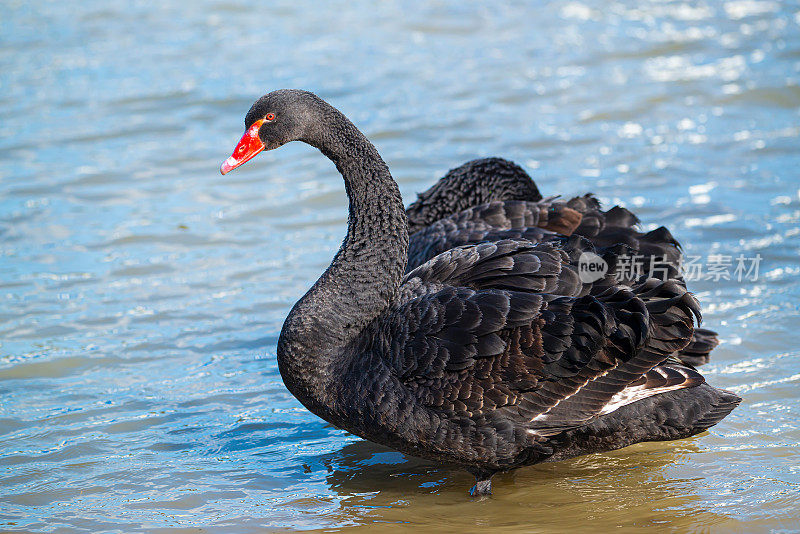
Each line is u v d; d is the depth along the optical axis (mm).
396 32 22766
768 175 15680
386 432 8797
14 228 14789
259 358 11703
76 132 18141
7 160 17062
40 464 9586
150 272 13625
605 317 8477
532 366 8586
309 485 9359
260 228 14883
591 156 16703
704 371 10898
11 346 11734
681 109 18250
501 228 11297
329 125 9469
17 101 19391
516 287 9164
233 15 24266
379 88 19656
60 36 22953
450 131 17828
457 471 9648
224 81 20188
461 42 22062
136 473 9484
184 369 11422
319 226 14938
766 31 21516
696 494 8930
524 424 8703
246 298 12930
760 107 18188
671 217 14500
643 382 8844
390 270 9250
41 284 13227
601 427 9000
